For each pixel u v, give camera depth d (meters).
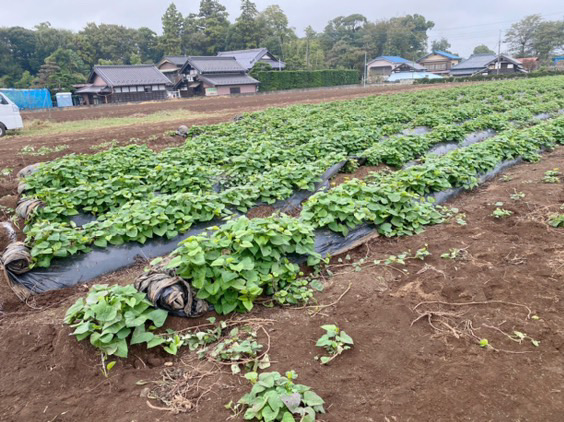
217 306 4.34
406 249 5.73
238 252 4.54
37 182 8.12
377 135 11.75
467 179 7.94
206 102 37.22
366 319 4.16
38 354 3.85
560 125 12.95
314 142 10.34
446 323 4.02
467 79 56.25
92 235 5.62
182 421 3.07
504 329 3.86
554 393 3.11
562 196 7.17
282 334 4.00
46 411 3.26
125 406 3.26
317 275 5.17
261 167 9.02
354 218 5.89
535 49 83.00
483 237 5.84
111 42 68.25
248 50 63.16
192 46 72.94
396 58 78.56
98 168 8.58
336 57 80.38
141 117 24.95
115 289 4.04
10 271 5.16
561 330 3.78
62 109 36.47
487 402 3.06
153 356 3.88
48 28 63.03
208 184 7.96
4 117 18.56
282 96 42.88
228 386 3.39
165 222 6.04
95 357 3.74
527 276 4.69
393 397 3.17
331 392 3.25
